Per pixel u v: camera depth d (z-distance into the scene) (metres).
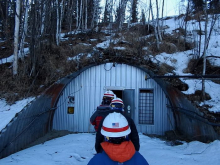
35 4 8.66
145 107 8.95
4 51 11.52
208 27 14.47
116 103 3.15
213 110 6.66
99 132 2.57
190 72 9.49
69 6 18.23
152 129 8.77
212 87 8.19
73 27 19.50
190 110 6.36
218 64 9.37
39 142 6.34
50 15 11.52
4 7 13.46
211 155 4.32
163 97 8.84
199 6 14.70
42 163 4.05
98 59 9.02
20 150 5.34
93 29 16.11
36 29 8.57
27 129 5.79
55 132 8.19
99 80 9.12
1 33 13.95
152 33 14.52
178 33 13.91
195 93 7.86
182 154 4.80
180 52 11.24
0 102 6.94
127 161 2.15
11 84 7.82
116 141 2.18
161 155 4.84
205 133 5.60
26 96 7.25
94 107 9.02
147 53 10.48
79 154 4.94
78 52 10.46
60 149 5.28
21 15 11.02
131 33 13.11
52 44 10.84
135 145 2.61
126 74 9.09
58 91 8.15
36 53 8.46
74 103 9.02
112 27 16.28
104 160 2.15
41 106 6.67
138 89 9.01
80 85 9.10
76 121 8.95
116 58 8.98
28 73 8.34
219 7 12.42
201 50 10.82
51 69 8.66
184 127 7.32
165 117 8.76
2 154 4.45
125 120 2.31
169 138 7.63
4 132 4.50
